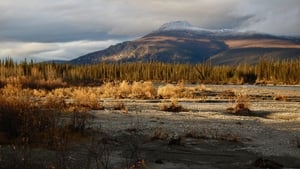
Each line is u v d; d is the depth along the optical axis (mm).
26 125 13844
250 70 120750
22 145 12695
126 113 24953
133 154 13055
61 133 14023
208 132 18516
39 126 14312
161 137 16297
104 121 20344
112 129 17781
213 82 117875
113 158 12562
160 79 126938
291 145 16281
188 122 21938
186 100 39125
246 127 20922
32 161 10836
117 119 21578
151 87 47031
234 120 23922
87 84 79938
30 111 15156
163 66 132125
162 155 13688
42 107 18609
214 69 125250
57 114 17859
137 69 131250
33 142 13102
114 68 129625
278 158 13914
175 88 48062
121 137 16203
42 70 98625
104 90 47125
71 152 12586
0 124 14164
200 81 120062
